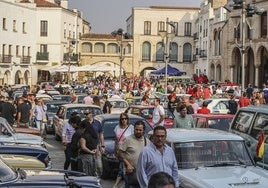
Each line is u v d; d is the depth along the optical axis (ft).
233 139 37.37
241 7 94.02
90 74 276.82
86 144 42.73
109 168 50.88
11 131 54.54
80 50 306.14
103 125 56.75
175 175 31.12
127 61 311.68
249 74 209.56
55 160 64.75
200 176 32.86
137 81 191.31
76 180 28.14
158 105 66.54
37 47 261.24
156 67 313.12
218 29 240.94
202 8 279.49
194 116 58.44
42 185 26.50
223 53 230.48
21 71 229.66
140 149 35.63
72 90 140.87
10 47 219.41
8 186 26.12
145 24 314.14
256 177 32.73
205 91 115.65
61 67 200.13
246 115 47.73
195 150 36.14
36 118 85.25
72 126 48.03
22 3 236.63
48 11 259.60
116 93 122.11
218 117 56.34
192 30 314.96
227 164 35.68
